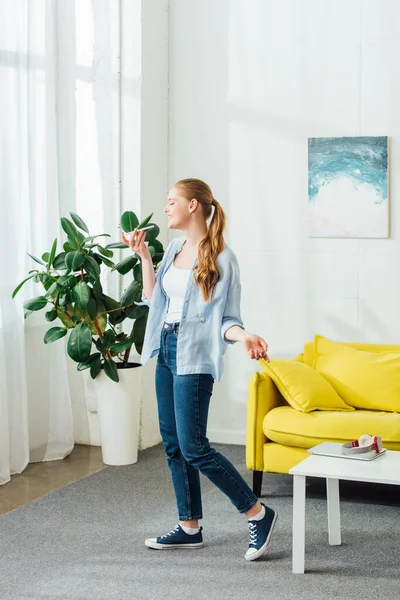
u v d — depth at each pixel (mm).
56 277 4520
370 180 4973
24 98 4602
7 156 4469
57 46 5113
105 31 5078
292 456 4055
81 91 5125
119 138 5105
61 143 5141
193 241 3258
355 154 4992
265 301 5250
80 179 5160
